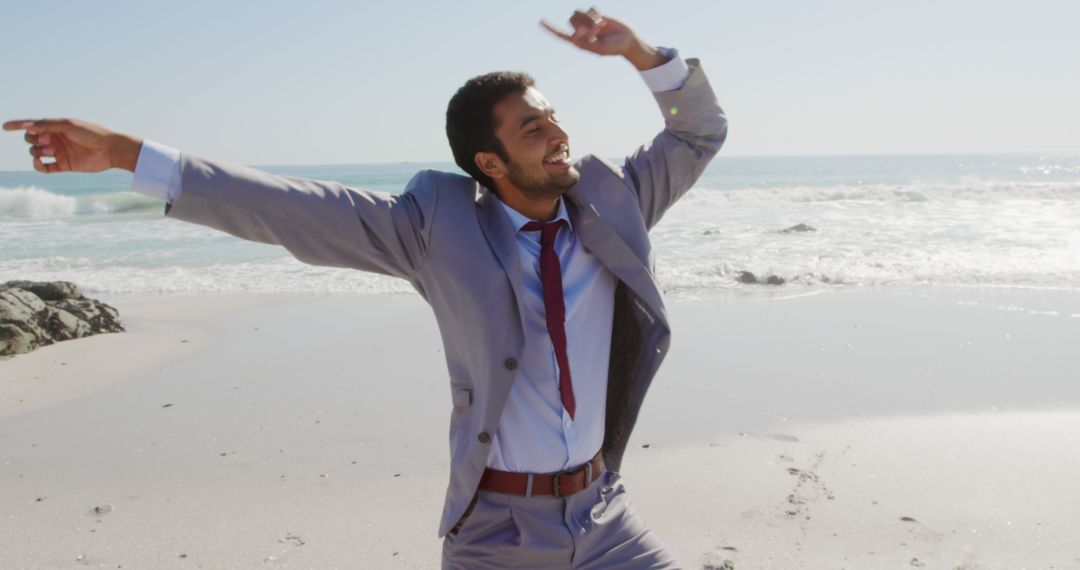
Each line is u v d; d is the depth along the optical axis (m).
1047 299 9.16
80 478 4.79
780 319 8.54
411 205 2.08
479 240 2.07
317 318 9.50
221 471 4.83
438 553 3.76
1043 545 3.69
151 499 4.45
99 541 3.96
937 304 9.06
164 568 3.67
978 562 3.56
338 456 5.02
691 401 5.91
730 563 3.57
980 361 6.76
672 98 2.32
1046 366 6.55
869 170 81.56
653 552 2.26
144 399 6.42
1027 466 4.57
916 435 5.12
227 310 10.23
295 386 6.62
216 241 17.92
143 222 23.03
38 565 3.72
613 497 2.28
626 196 2.24
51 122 1.82
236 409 6.06
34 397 6.58
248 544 3.88
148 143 1.89
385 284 11.69
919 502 4.16
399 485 4.55
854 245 14.19
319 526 4.06
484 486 2.16
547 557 2.17
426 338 8.24
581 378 2.18
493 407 2.06
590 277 2.21
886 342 7.46
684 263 12.40
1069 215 19.19
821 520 3.98
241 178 1.90
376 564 3.67
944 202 24.66
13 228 21.70
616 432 2.31
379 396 6.27
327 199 1.97
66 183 57.00
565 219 2.19
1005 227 16.59
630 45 2.25
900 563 3.56
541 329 2.13
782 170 82.38
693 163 2.39
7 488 4.67
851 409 5.66
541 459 2.14
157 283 12.48
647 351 2.24
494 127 2.05
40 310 8.72
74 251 16.58
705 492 4.34
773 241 15.11
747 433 5.23
